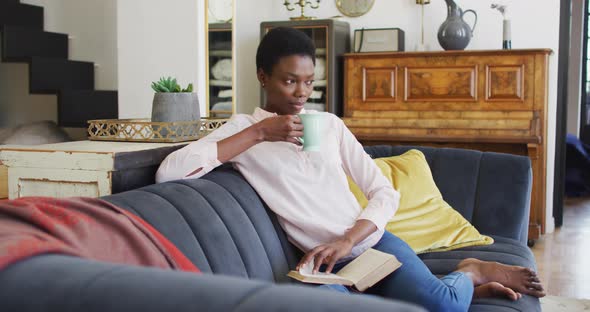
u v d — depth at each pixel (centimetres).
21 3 469
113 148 168
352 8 503
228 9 342
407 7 489
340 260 173
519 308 177
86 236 99
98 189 158
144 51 298
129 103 303
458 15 450
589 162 667
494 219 253
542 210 433
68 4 487
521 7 463
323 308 50
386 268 161
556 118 479
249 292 53
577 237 461
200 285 54
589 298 319
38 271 60
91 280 57
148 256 107
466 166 266
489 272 193
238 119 181
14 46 442
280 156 174
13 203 98
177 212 139
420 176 253
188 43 289
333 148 180
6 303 57
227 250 146
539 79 420
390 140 445
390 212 180
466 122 432
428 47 485
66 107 436
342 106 493
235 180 172
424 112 445
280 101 179
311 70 179
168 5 292
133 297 53
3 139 428
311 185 174
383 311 50
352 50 508
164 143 189
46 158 162
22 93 506
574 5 747
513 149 427
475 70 433
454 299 163
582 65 761
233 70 347
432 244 232
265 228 168
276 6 530
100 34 480
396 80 451
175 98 198
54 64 445
